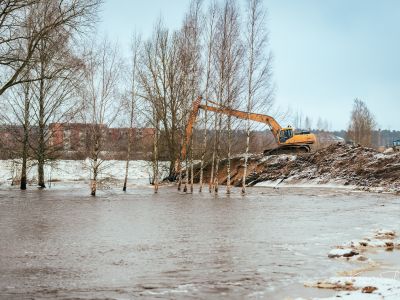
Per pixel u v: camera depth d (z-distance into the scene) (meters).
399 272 8.41
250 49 30.31
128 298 6.64
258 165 44.47
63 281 7.51
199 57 34.94
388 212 19.48
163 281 7.64
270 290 7.16
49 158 31.97
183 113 35.91
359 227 14.59
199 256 9.75
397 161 37.69
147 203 22.83
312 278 7.96
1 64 21.56
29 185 35.12
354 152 41.59
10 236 11.91
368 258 9.66
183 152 38.25
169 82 39.41
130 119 32.03
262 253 10.15
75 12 22.30
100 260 9.17
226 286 7.38
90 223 14.77
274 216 17.64
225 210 19.78
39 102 30.88
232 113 31.27
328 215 18.17
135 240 11.62
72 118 30.94
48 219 15.69
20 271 8.13
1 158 34.88
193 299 6.64
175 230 13.55
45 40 22.56
